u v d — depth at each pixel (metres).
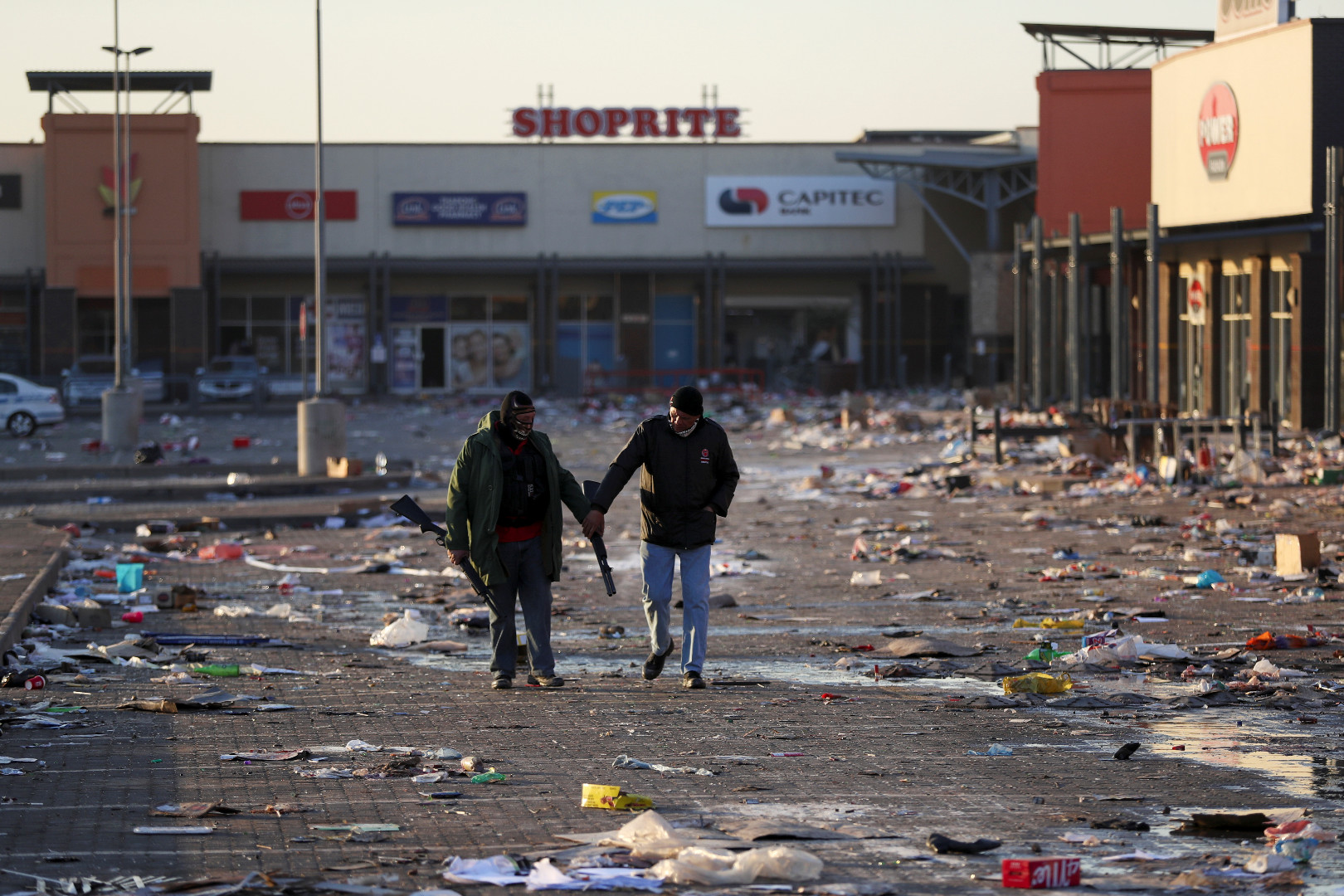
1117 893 17.02
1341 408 98.38
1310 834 19.25
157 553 64.12
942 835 19.81
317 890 17.02
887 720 28.72
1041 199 154.62
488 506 32.88
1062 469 88.94
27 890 16.86
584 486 33.78
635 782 23.48
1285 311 114.44
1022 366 137.00
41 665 34.91
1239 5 113.00
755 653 37.72
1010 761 24.97
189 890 17.00
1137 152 152.38
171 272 197.50
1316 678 32.34
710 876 17.31
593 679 34.16
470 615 44.00
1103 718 28.75
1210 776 23.62
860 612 44.69
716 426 33.16
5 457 114.50
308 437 96.81
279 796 22.48
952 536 64.88
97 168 196.50
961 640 38.78
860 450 117.25
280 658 37.47
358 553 63.34
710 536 33.00
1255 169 110.31
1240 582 47.97
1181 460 79.94
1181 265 133.50
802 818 20.95
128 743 26.59
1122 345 111.62
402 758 24.81
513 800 22.20
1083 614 42.19
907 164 192.62
